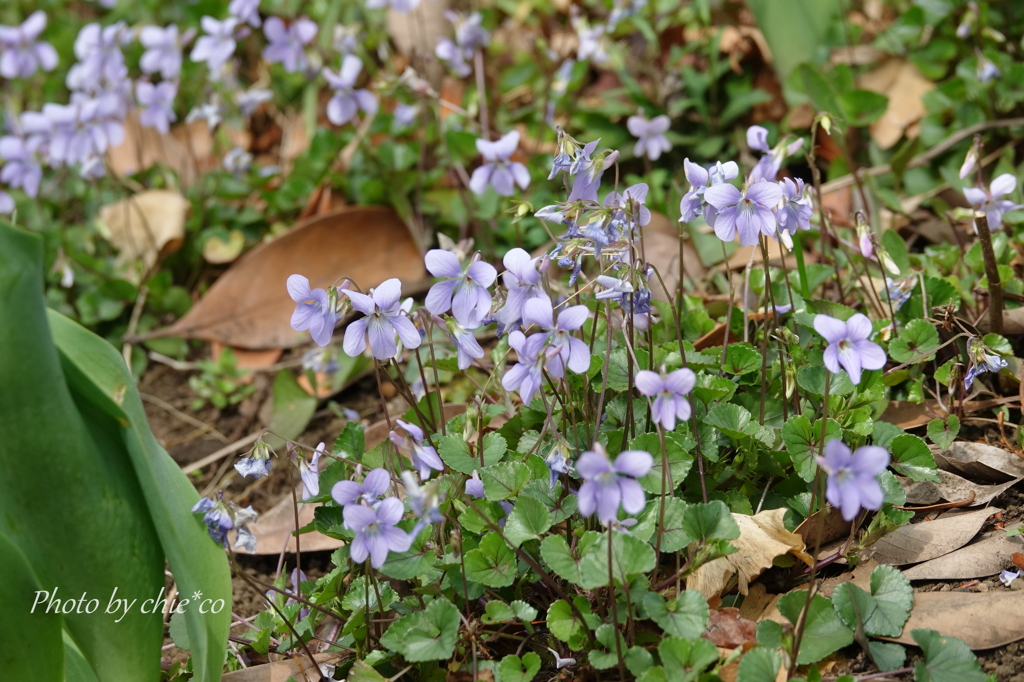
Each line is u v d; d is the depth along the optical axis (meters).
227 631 0.87
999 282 0.96
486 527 0.90
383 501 0.86
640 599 0.87
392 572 0.89
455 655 0.89
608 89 1.38
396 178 1.15
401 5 1.18
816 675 0.86
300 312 0.89
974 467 0.94
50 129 1.17
